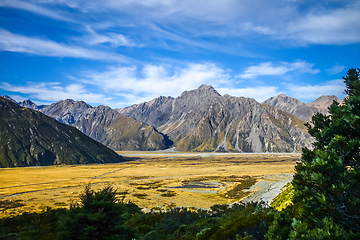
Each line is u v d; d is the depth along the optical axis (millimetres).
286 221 12125
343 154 10664
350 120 11289
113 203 18406
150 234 22328
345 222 9227
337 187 9094
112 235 16781
